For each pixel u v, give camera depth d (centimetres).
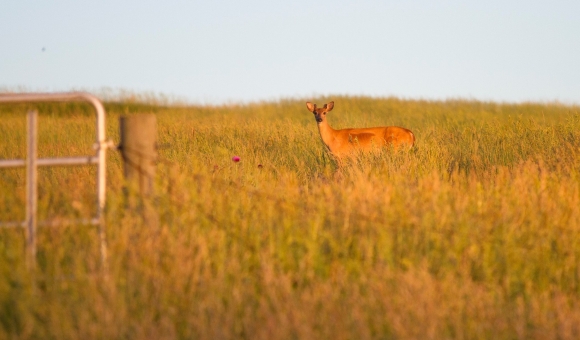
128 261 1866
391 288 1828
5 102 1925
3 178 2814
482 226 2188
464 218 2209
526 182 2781
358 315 1661
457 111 9188
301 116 9112
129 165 2083
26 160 1941
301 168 3725
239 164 3584
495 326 1694
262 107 10731
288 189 2533
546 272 2055
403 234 2105
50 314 1669
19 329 1669
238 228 2114
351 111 9550
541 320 1731
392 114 8962
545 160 3541
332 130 5141
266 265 1856
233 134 5319
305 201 2381
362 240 2042
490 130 4959
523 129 4753
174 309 1714
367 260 1962
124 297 1756
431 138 4944
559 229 2228
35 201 1912
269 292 1777
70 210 2133
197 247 1970
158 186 2230
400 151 3997
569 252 2125
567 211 2395
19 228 2011
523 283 1983
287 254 1992
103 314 1636
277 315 1670
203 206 2189
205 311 1722
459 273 1986
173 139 4991
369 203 2283
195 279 1820
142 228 1992
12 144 4875
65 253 1938
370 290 1802
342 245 2058
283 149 4600
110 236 1964
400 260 2002
